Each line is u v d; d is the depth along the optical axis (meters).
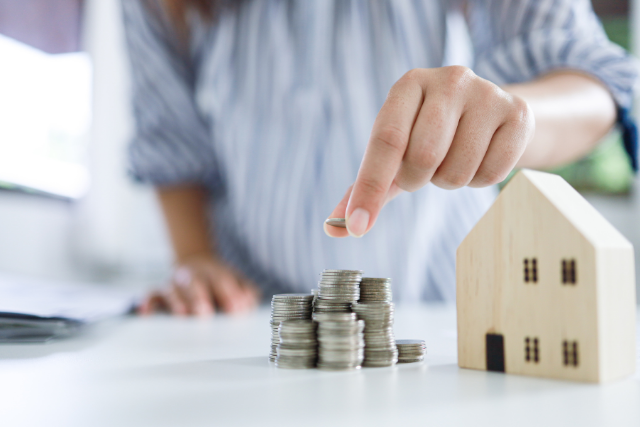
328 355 0.47
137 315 1.08
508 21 1.21
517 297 0.45
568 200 0.46
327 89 1.40
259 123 1.46
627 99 1.05
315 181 1.42
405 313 1.09
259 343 0.66
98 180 2.07
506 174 0.54
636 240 2.49
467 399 0.35
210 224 1.63
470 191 1.57
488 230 0.47
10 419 0.30
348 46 1.39
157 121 1.55
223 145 1.51
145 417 0.30
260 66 1.46
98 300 1.03
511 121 0.52
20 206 1.55
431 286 1.51
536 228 0.44
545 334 0.43
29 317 0.63
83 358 0.53
